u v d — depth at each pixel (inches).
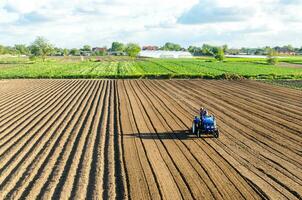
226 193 609.0
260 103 1545.3
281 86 2202.3
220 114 1294.3
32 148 895.1
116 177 688.4
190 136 985.5
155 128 1078.4
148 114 1298.0
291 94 1835.6
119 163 765.3
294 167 734.5
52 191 627.5
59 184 658.8
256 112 1332.4
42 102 1646.2
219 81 2536.9
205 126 956.0
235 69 3585.1
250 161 771.4
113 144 912.3
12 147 907.4
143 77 2827.3
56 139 975.0
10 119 1267.2
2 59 6565.0
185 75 2787.9
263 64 4549.7
